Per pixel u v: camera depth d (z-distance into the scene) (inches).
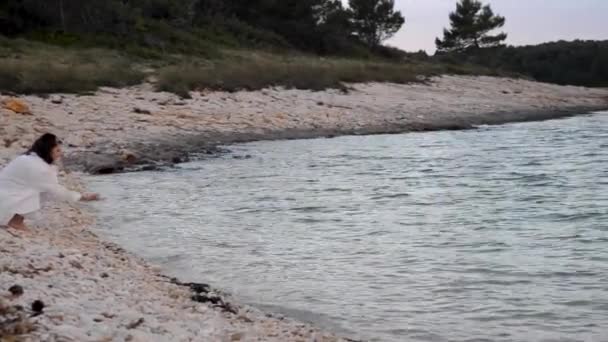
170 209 565.0
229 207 580.4
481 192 667.4
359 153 922.7
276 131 1069.1
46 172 417.7
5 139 793.6
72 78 1159.0
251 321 317.1
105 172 731.4
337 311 342.6
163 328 268.4
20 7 1715.1
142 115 1026.7
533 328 318.0
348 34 2743.6
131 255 425.1
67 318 251.3
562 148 1008.9
